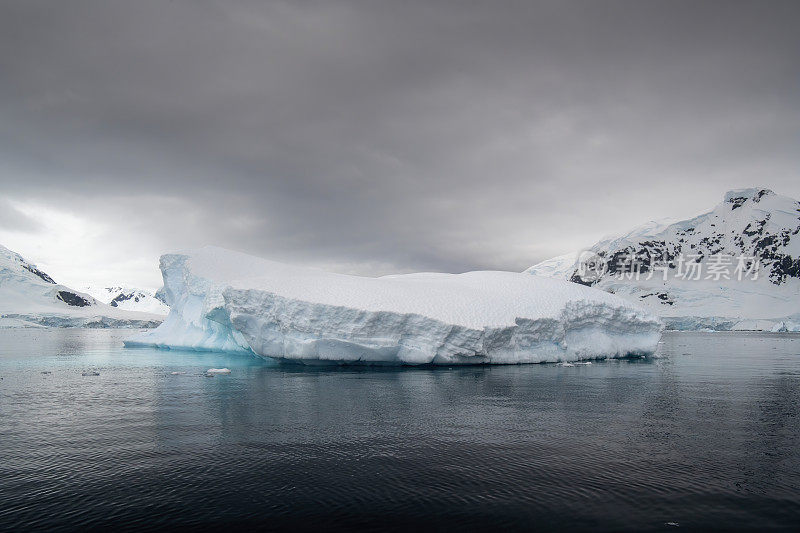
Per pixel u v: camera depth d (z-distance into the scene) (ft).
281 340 123.24
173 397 81.51
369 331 117.70
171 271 189.26
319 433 58.95
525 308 137.39
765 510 38.50
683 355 184.34
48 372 116.47
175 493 41.45
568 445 54.13
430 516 37.40
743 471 46.50
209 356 159.02
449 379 101.76
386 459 49.52
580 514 37.73
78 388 91.35
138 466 47.65
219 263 177.06
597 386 93.97
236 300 126.11
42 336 360.69
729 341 322.34
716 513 37.96
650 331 159.53
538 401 78.43
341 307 118.01
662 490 42.06
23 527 35.70
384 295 129.70
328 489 42.22
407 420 65.36
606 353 149.48
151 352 179.22
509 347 129.49
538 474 45.55
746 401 79.87
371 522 36.47
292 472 46.03
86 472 46.14
